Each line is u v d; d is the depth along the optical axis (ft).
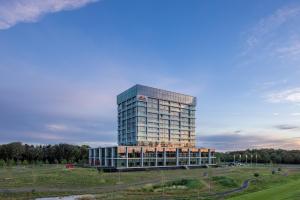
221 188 307.17
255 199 211.20
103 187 306.35
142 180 373.20
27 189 285.84
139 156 624.59
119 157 597.52
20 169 545.85
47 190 281.74
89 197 247.50
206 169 619.26
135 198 243.81
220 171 541.75
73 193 268.62
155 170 598.75
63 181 347.36
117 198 244.01
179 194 266.77
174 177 411.95
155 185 310.86
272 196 216.95
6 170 517.14
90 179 370.94
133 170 590.14
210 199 240.12
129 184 333.21
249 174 456.04
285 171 524.52
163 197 249.96
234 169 597.11
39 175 410.31
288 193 226.58
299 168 614.75
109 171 564.71
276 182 351.46
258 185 327.47
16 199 239.71
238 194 265.34
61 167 613.52
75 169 542.57
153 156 646.33
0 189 283.59
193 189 293.43
